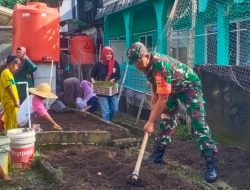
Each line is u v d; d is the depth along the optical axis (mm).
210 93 7785
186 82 5281
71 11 23391
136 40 15227
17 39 12375
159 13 12172
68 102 12297
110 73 10266
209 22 9977
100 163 6211
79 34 17000
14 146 6367
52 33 12586
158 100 5086
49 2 19297
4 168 5852
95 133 7734
